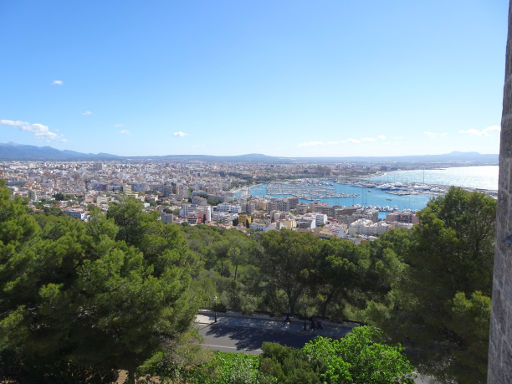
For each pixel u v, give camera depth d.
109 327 11.70
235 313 25.92
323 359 11.66
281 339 22.12
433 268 12.55
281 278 25.48
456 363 11.25
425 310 12.44
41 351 10.73
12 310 10.84
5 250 10.34
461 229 12.48
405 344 13.20
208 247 37.50
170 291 12.34
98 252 11.90
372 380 10.55
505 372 4.59
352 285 23.62
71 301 10.80
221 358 13.65
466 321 10.21
